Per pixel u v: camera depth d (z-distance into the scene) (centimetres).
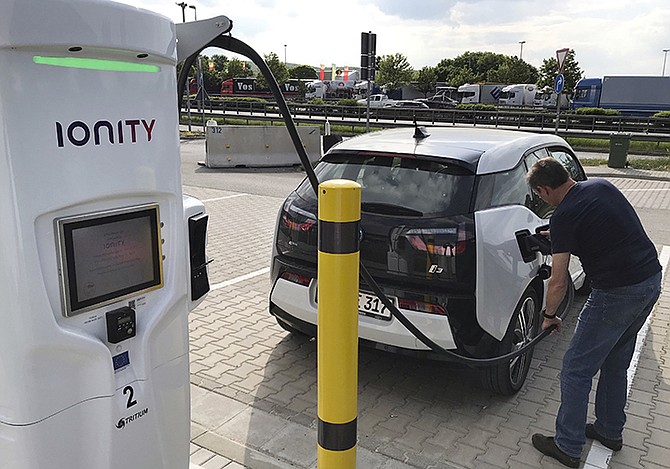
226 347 443
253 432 332
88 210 175
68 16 157
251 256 695
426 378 405
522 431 343
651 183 1376
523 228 379
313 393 378
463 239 332
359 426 344
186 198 246
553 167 301
